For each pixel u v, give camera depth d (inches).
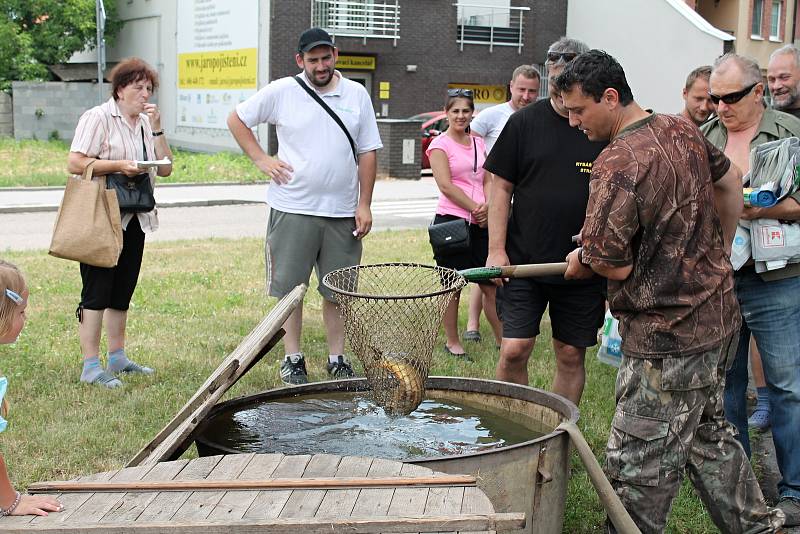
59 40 1257.4
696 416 138.9
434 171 273.0
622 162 133.5
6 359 269.3
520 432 165.9
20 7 1246.3
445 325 288.4
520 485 140.3
